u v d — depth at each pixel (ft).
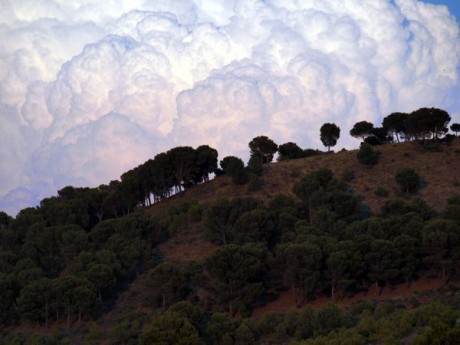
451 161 401.08
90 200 397.80
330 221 315.78
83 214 384.06
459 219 294.66
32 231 351.46
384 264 264.11
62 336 262.67
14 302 285.43
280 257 276.82
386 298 258.98
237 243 315.78
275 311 265.75
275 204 356.38
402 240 269.85
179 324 217.77
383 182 389.39
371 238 278.46
